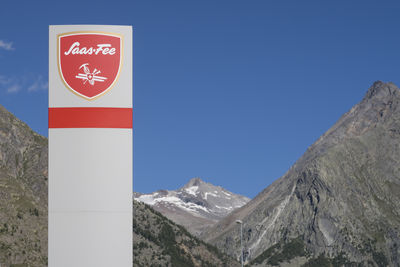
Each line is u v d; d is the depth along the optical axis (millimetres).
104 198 52594
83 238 52094
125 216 52594
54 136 52969
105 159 53000
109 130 53250
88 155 52938
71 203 52406
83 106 53281
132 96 53812
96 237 52156
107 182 52750
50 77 53438
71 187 52562
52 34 53719
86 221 52281
